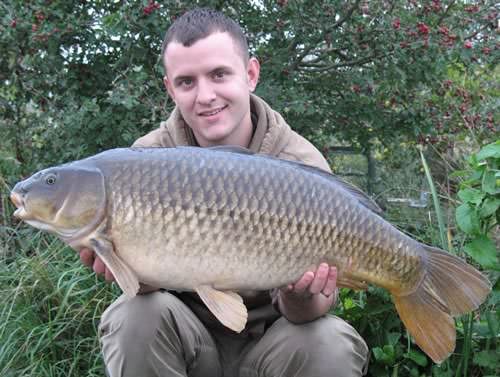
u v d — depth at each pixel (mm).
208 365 2420
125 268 1981
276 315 2471
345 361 2287
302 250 2049
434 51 4895
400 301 2217
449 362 2959
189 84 2430
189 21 2430
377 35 4996
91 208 1971
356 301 3113
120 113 4617
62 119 4645
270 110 2596
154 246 1977
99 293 3471
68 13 4742
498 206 2660
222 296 2014
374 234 2123
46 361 3268
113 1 4789
